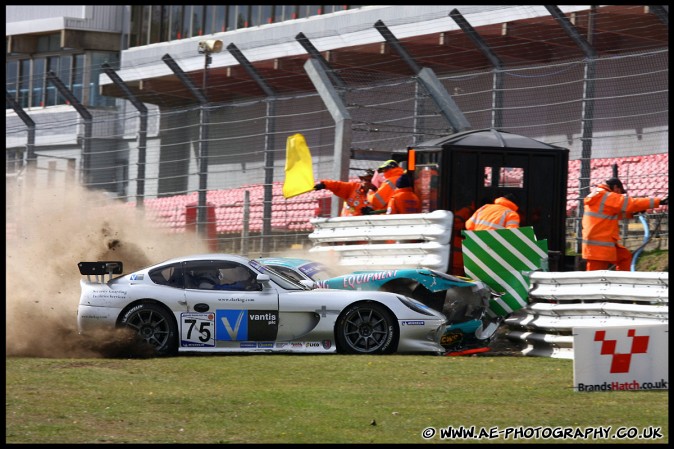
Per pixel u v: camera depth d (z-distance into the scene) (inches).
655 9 1744.6
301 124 2578.7
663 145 1804.9
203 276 1143.6
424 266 1397.6
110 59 4020.7
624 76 1717.5
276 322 1134.4
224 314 1128.2
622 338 868.0
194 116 2876.5
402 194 1529.3
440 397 848.3
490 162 1499.8
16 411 772.6
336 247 1531.7
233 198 2618.1
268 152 2151.8
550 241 1518.2
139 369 1010.7
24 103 4133.9
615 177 1408.7
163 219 2364.7
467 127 1835.6
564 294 1202.6
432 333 1154.0
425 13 2564.0
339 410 789.9
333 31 2559.1
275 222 2389.3
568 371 1013.2
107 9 4015.8
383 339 1143.0
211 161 2785.4
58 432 702.5
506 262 1250.6
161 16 3762.3
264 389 890.7
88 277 1156.5
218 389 890.1
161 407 799.7
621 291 1154.0
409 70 2368.4
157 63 3090.6
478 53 2213.3
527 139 1539.1
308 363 1059.3
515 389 888.9
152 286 1129.4
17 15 4242.1
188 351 1125.1
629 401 815.7
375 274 1220.5
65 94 2576.3
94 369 1003.3
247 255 2214.6
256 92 2770.7
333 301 1143.0
